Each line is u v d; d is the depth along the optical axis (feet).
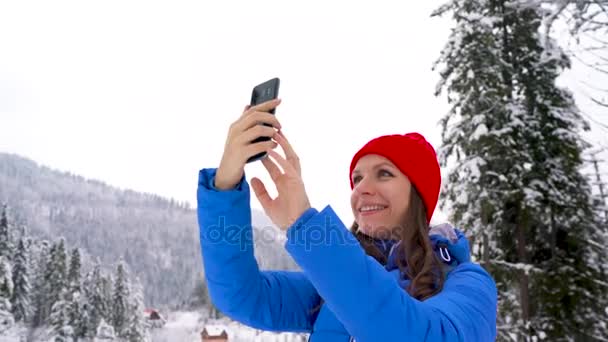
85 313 159.12
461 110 38.78
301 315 5.75
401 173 5.31
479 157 36.63
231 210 4.69
